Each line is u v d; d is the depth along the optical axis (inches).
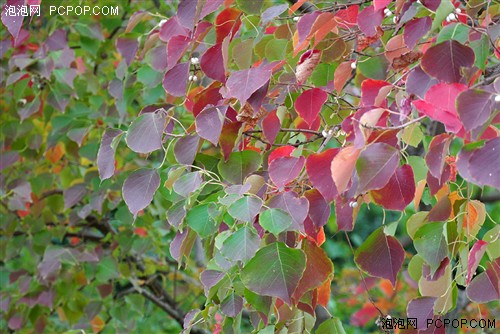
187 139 53.2
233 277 52.1
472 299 50.8
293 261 49.4
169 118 54.1
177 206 52.6
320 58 56.0
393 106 53.2
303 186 53.0
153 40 61.9
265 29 58.4
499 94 44.7
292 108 59.2
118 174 86.4
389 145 46.6
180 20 55.0
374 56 55.7
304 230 51.8
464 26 49.1
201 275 52.6
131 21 63.4
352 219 51.5
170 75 56.0
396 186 49.7
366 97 50.1
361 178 46.6
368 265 52.2
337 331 53.3
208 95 55.2
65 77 79.7
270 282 49.3
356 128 46.3
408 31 51.1
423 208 72.4
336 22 53.3
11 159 88.4
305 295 53.0
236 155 54.4
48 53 80.7
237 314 53.4
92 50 83.9
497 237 49.9
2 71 88.8
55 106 81.4
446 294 51.3
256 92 52.7
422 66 48.3
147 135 52.6
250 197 49.2
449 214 51.5
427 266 51.8
